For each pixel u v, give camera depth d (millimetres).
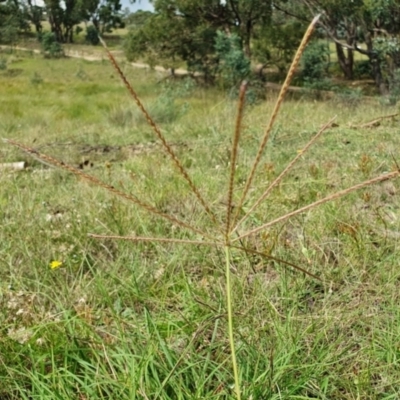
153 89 23719
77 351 2043
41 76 30766
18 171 5770
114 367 2014
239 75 18938
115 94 21984
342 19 18547
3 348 2098
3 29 48062
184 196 3982
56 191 4539
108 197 4023
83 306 2404
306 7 20484
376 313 2242
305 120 7949
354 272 2592
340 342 2072
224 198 3867
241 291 2479
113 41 62188
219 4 24203
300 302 2408
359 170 4371
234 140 951
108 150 7160
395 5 15789
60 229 3428
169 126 9086
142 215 3514
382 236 2996
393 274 2514
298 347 1974
